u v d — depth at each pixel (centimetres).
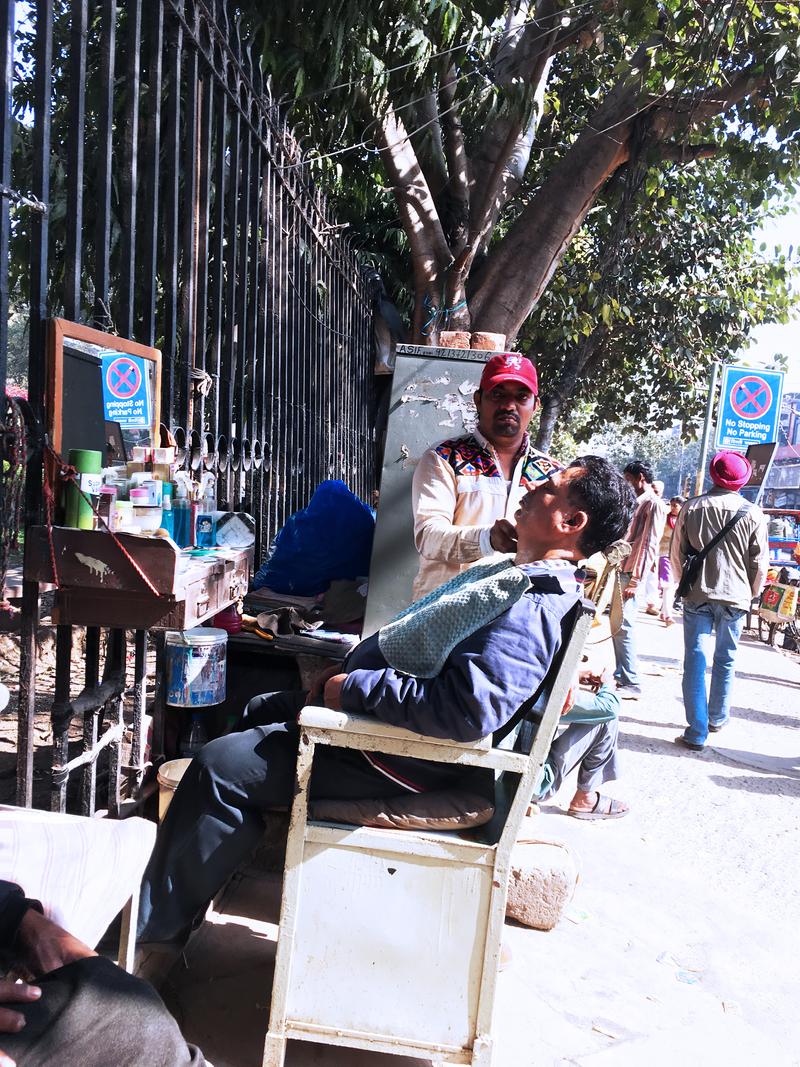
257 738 241
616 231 950
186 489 317
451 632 213
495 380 338
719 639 636
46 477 247
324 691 234
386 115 625
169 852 239
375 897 218
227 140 447
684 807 487
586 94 1096
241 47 408
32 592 252
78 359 265
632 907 355
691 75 697
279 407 524
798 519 1494
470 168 838
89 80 538
